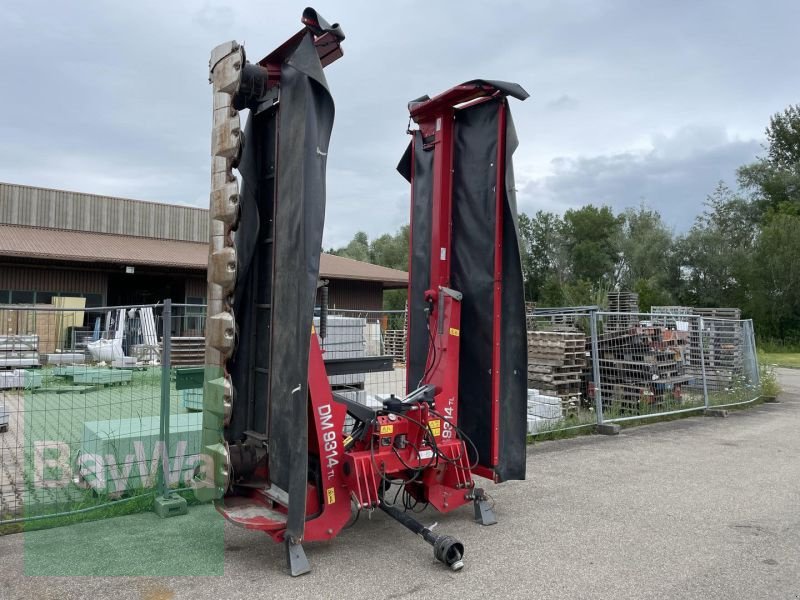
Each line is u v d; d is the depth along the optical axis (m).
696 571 4.08
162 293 30.69
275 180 4.27
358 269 32.56
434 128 5.62
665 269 49.38
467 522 5.07
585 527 4.96
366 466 4.28
